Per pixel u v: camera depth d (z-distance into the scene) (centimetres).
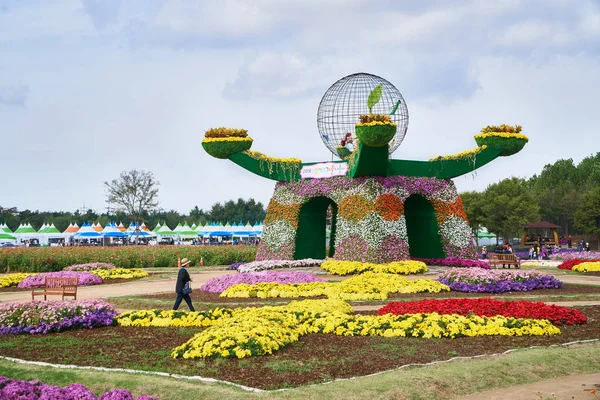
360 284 2686
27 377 1321
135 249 5184
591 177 10150
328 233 6506
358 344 1611
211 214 14962
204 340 1520
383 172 3669
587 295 2541
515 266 3959
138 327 1927
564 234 9544
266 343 1508
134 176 9512
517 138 3803
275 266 3631
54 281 2583
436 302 2075
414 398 1198
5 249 4844
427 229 3981
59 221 14400
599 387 1300
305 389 1210
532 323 1766
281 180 4016
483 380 1310
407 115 3762
